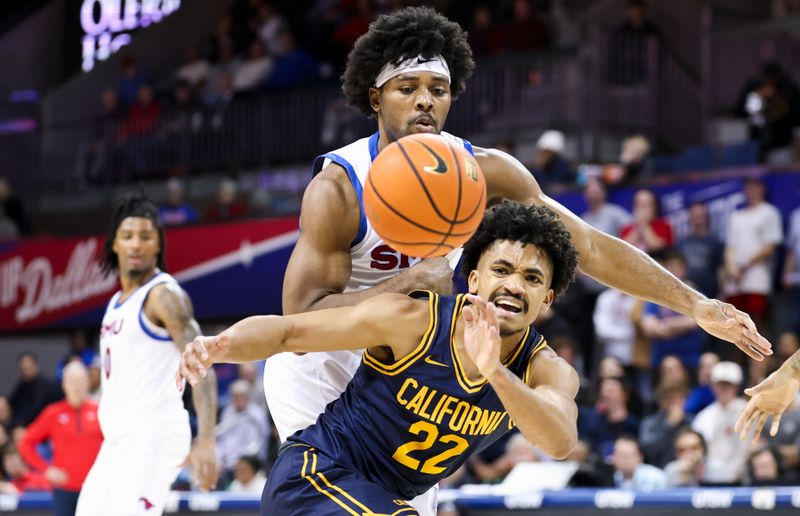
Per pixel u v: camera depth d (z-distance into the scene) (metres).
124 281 6.43
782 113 14.27
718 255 11.59
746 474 8.55
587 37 15.95
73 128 18.56
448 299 3.95
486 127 15.61
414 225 3.79
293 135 16.92
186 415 6.32
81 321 15.75
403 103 4.40
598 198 12.09
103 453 6.25
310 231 4.34
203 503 8.23
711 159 13.55
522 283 3.84
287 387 4.72
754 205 11.55
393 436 4.02
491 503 7.81
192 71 19.00
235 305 14.48
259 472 9.78
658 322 11.03
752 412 4.70
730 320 4.57
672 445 9.29
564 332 11.33
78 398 8.59
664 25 17.06
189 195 17.45
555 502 7.62
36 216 18.36
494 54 16.50
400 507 3.94
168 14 20.53
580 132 14.78
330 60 18.39
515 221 3.86
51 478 8.45
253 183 17.08
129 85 19.28
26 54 20.25
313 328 3.87
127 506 6.05
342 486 3.98
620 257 4.75
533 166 13.33
